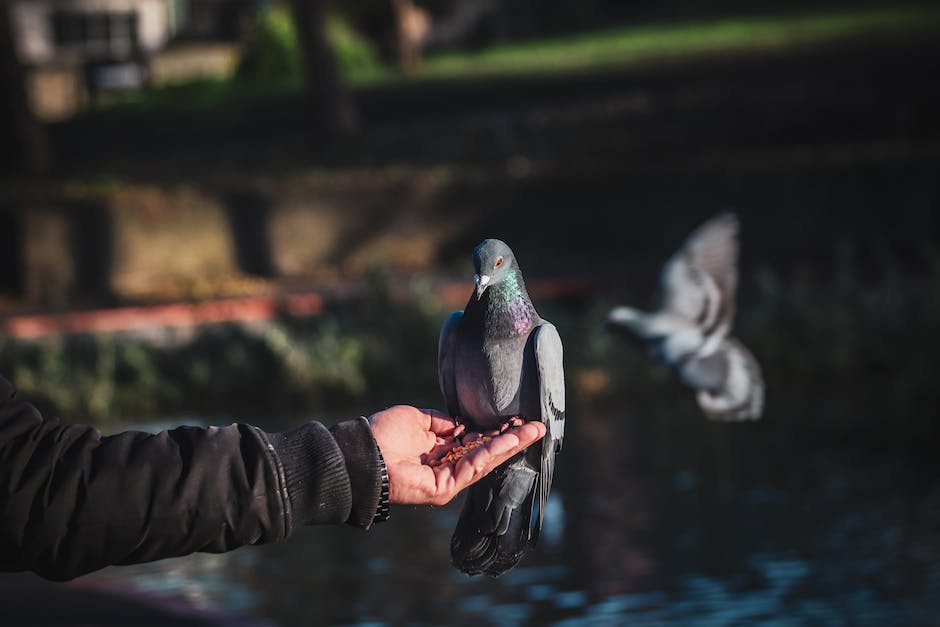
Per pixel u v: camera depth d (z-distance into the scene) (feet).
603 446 43.88
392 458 7.85
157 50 147.84
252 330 62.54
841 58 95.55
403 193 82.84
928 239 76.48
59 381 55.67
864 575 28.37
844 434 44.11
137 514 7.05
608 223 82.07
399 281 76.07
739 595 27.27
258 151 96.22
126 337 60.64
